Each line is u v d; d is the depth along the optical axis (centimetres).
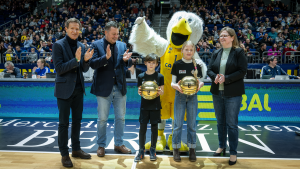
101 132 271
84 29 1062
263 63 761
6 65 552
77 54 222
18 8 1487
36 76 510
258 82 421
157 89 245
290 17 1227
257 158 263
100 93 265
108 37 270
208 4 1416
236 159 255
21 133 352
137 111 440
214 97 267
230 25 1161
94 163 252
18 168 237
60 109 241
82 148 295
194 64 256
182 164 250
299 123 414
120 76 274
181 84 239
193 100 254
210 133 358
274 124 409
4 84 456
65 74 239
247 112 429
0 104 459
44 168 238
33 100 455
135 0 1391
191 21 289
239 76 240
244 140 324
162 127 295
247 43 935
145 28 275
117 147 285
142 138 257
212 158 266
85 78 459
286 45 888
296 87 420
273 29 1023
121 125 283
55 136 339
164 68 282
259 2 1391
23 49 1013
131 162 255
